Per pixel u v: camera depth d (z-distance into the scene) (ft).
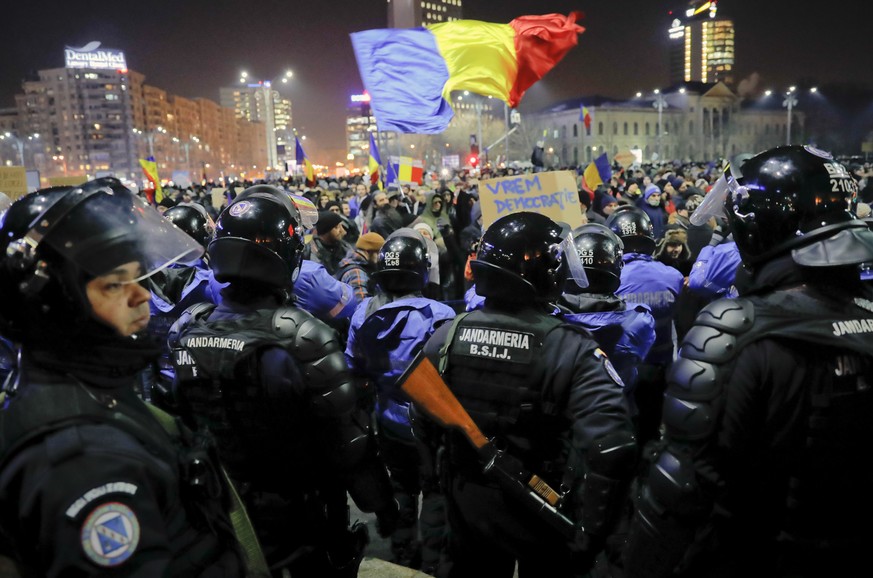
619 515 7.59
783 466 5.62
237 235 7.98
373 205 40.19
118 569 3.84
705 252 15.16
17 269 4.19
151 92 574.15
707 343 5.75
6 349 5.17
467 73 21.71
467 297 13.64
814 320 5.56
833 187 5.75
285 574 9.84
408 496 12.05
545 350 7.63
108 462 3.95
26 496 3.82
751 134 360.07
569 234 8.75
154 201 52.47
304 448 8.06
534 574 7.82
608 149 328.49
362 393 12.72
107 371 4.42
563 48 22.13
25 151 501.97
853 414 5.45
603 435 7.27
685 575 6.20
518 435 7.70
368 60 21.52
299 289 12.37
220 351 7.84
